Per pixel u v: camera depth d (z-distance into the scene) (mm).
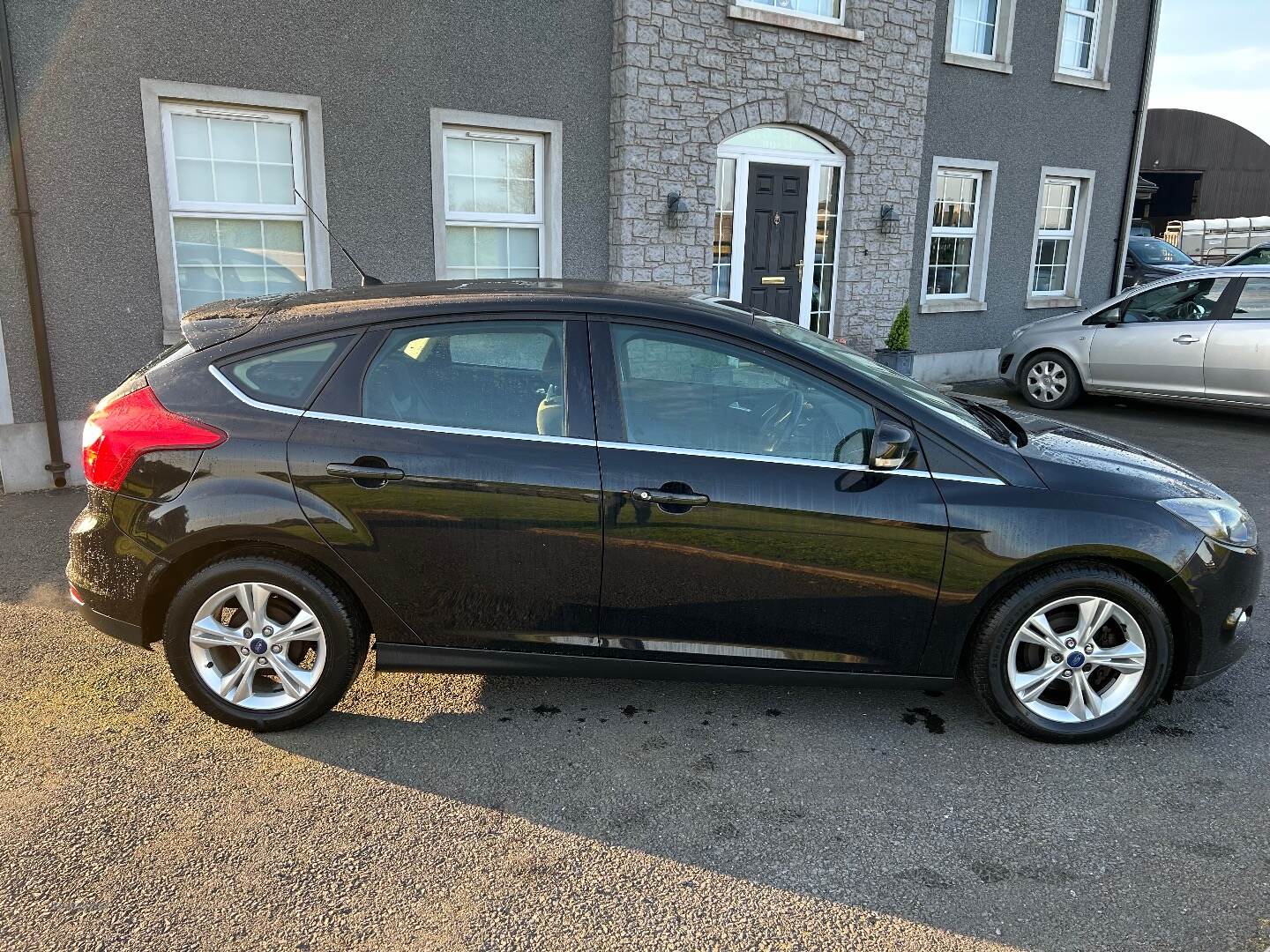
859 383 3170
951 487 3125
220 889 2512
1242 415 9609
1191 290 9000
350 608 3209
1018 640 3232
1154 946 2342
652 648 3215
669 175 8438
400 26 7027
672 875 2605
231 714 3256
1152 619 3174
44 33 5824
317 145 6883
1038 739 3318
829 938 2369
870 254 10172
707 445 3117
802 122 9188
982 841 2770
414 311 3172
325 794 2957
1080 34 11836
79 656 3877
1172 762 3211
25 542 5234
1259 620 4445
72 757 3127
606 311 3188
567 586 3141
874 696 3703
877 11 9430
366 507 3062
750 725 3449
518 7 7500
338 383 3125
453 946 2322
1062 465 3232
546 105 7824
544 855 2682
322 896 2490
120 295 6379
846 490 3096
